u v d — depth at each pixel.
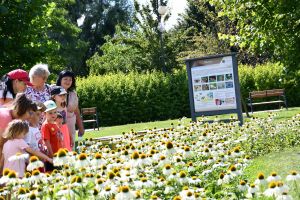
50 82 15.78
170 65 37.38
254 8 12.07
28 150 6.48
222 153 7.53
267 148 11.37
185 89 29.11
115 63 42.88
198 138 10.24
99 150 8.69
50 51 15.07
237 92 16.28
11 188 5.24
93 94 28.50
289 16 11.49
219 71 16.44
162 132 11.23
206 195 5.73
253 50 12.66
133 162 5.99
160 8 30.48
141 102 28.94
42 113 7.87
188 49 42.72
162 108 29.09
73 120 9.09
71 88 9.06
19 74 7.58
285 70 12.02
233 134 11.55
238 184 5.72
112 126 26.56
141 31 39.06
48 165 7.11
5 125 6.79
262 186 5.91
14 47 14.13
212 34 39.88
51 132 7.36
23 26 14.32
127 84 28.97
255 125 13.14
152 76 29.31
